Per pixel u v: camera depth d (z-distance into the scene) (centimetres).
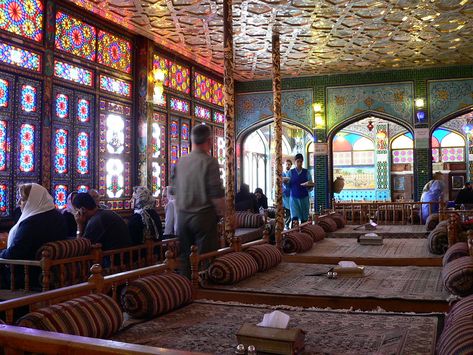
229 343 288
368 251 677
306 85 1402
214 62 1225
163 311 357
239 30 995
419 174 1317
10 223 716
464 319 237
